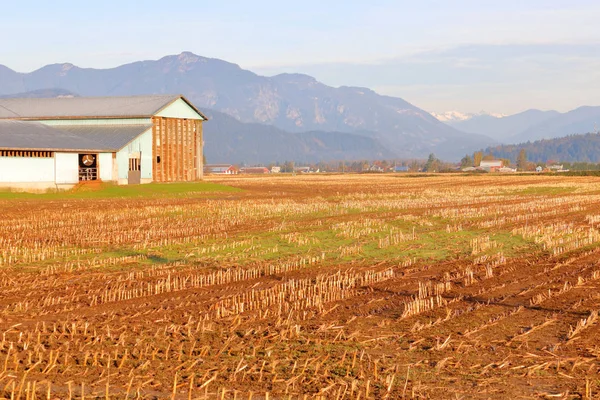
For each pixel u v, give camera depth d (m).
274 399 10.82
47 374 11.80
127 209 44.47
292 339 14.15
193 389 11.22
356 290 19.48
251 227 35.28
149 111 69.25
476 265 23.95
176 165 72.50
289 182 105.44
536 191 71.69
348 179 123.19
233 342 13.85
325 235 31.92
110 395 10.88
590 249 27.66
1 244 28.05
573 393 11.33
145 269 22.91
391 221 38.44
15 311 16.55
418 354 13.30
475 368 12.52
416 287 19.98
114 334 14.45
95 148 60.84
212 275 21.22
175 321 15.63
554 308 17.19
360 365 12.56
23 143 55.81
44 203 48.94
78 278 21.12
